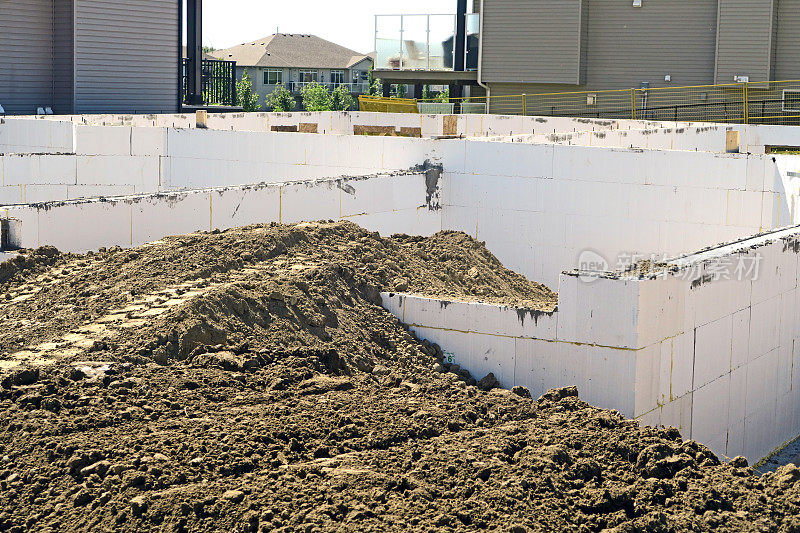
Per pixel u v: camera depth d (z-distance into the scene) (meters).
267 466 6.18
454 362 9.82
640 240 14.47
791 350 11.29
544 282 15.12
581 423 7.32
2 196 16.34
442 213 15.71
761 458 10.84
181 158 17.53
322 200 13.62
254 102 63.88
